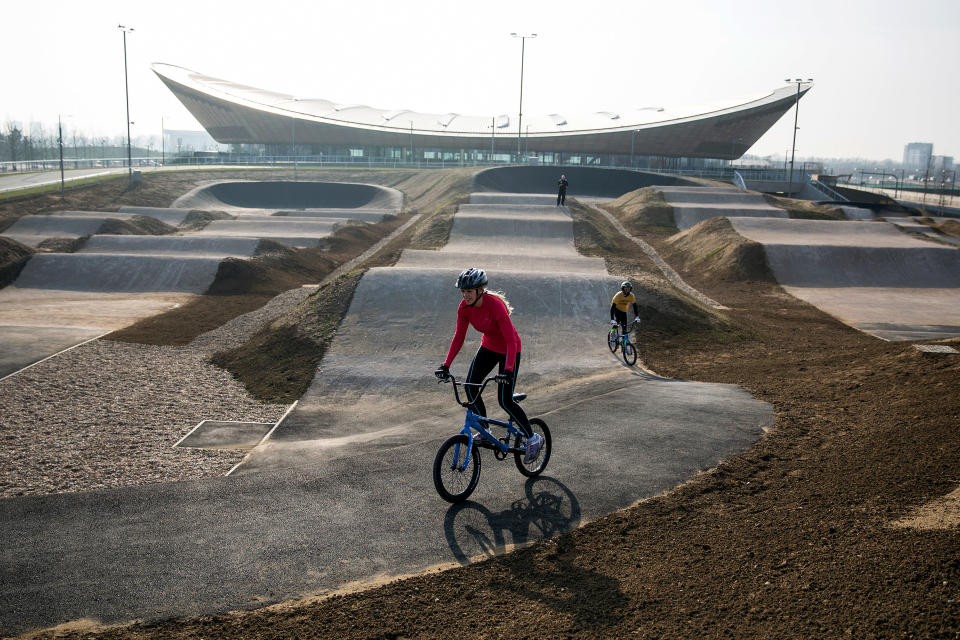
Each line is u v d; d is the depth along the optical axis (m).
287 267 33.50
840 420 8.32
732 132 97.81
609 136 98.19
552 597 4.55
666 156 104.94
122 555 5.37
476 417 6.16
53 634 4.30
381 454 8.01
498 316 5.67
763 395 10.53
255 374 15.48
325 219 51.12
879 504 5.43
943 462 6.09
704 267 32.72
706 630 3.94
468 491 6.37
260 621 4.42
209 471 8.41
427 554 5.31
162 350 18.16
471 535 5.62
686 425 8.83
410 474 7.19
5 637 4.27
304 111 110.75
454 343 5.95
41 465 8.71
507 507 6.19
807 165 107.38
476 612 4.43
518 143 91.06
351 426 11.08
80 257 30.92
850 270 30.78
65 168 79.94
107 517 6.12
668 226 44.44
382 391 13.60
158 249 35.84
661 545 5.25
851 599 4.01
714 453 7.56
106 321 22.02
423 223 43.16
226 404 13.12
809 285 29.33
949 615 3.65
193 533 5.76
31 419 11.30
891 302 26.25
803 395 10.07
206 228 48.38
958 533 4.55
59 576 5.03
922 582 4.02
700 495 6.29
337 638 4.19
